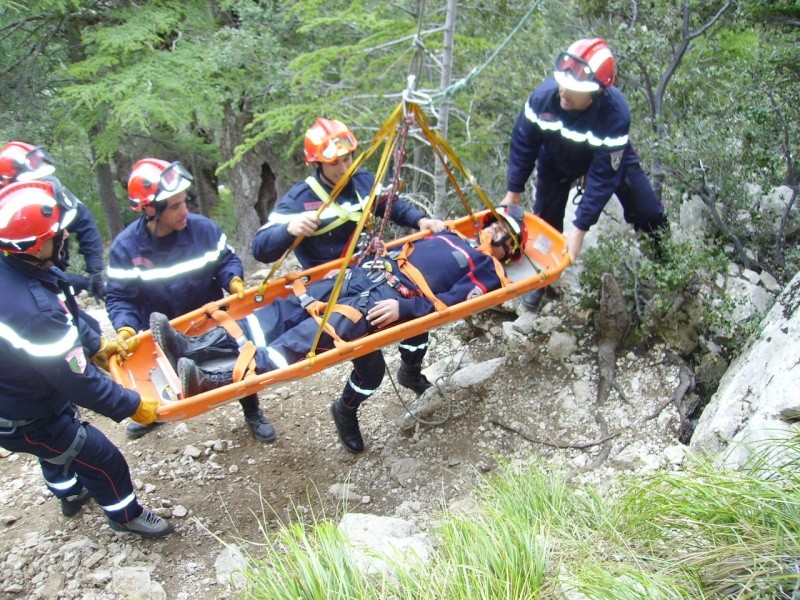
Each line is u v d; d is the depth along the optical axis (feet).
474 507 10.64
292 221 10.82
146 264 11.09
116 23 31.32
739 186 13.79
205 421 14.05
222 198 55.72
